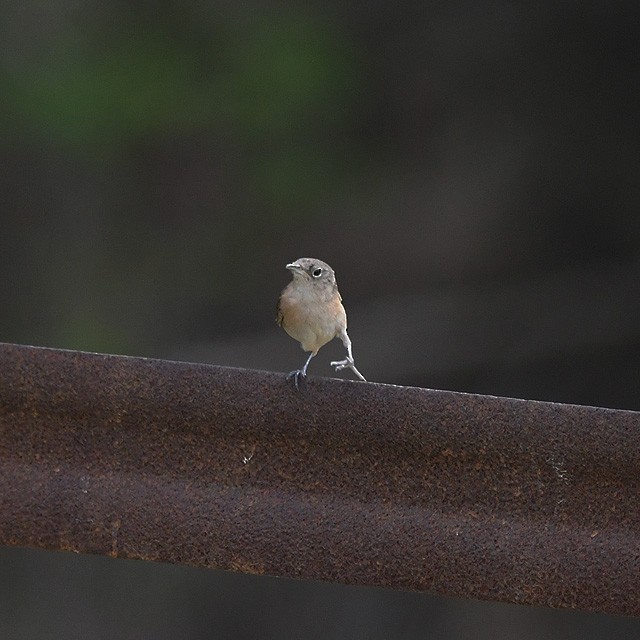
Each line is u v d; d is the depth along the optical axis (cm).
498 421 473
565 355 1695
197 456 471
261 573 467
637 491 472
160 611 1397
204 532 467
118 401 471
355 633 1409
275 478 471
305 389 473
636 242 1716
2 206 1700
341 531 469
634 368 1684
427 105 1770
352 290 1709
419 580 468
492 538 470
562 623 1384
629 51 1723
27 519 466
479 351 1694
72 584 1402
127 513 468
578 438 472
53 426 471
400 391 473
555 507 472
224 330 1694
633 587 466
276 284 1708
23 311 1681
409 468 473
